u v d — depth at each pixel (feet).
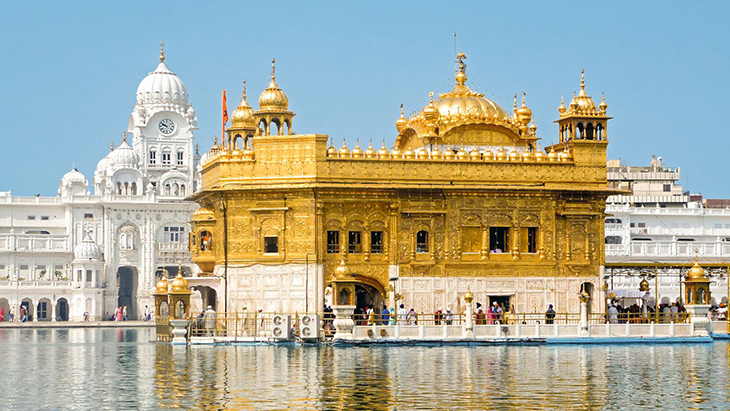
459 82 241.76
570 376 149.28
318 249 210.79
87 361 178.19
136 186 461.78
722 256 353.72
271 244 214.07
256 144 215.72
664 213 412.98
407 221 215.31
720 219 417.49
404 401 127.03
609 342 200.85
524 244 221.05
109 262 442.91
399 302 214.28
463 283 217.15
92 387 141.38
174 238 453.99
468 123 230.27
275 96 226.99
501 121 233.14
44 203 458.50
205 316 210.59
